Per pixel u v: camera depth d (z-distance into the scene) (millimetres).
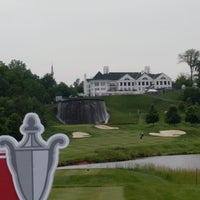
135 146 84125
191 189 34531
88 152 74312
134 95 198750
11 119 93688
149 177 44031
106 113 160250
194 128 120500
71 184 36562
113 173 42344
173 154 82188
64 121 151375
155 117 126438
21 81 178875
